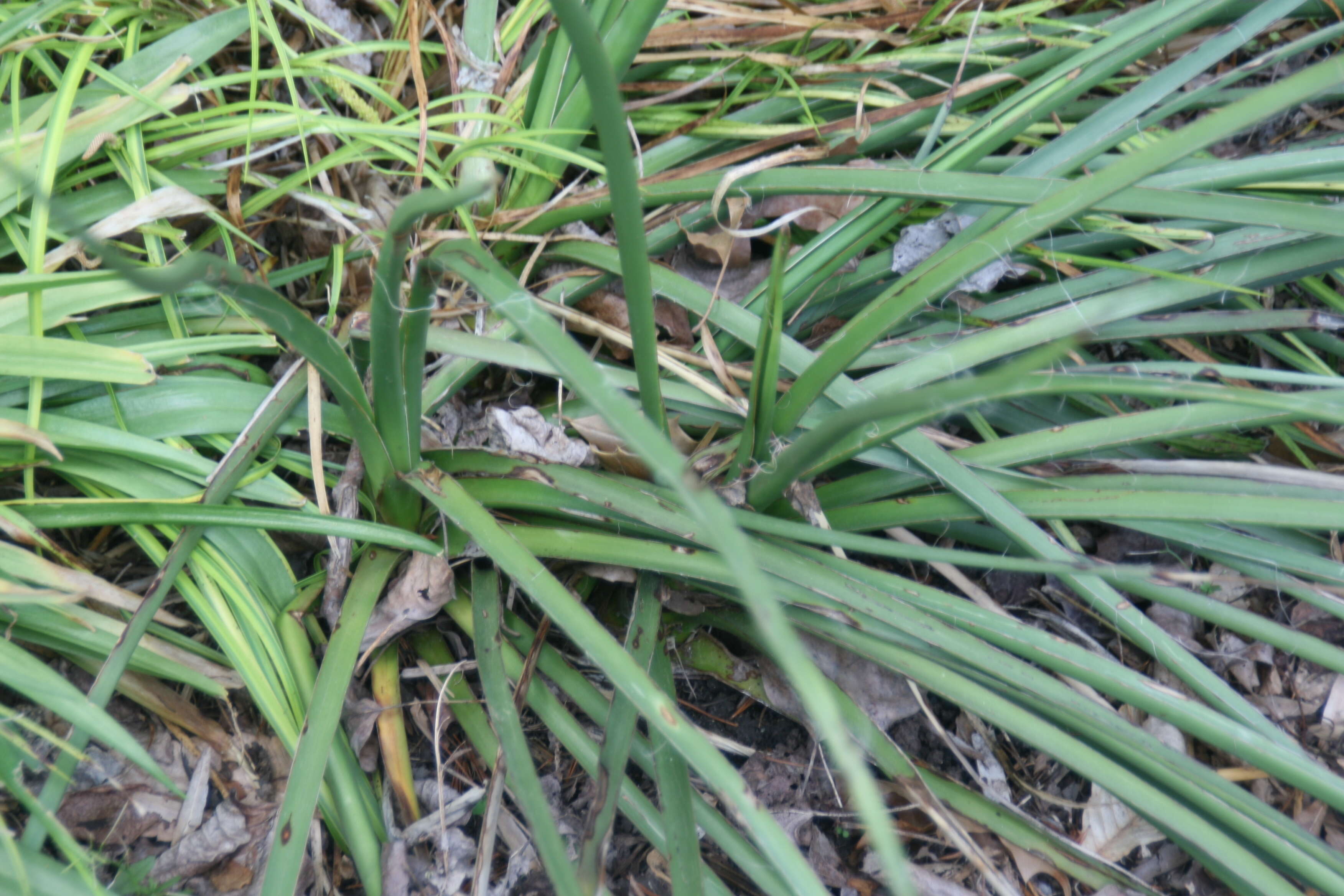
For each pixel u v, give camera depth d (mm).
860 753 938
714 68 1076
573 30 727
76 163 950
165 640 925
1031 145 1097
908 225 1050
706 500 628
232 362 966
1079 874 958
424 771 990
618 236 804
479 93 988
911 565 1072
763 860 914
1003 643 923
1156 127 1111
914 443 959
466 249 777
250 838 931
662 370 1007
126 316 954
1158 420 950
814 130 1024
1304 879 871
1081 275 1029
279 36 962
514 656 968
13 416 912
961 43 1065
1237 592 1091
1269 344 1083
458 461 966
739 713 1045
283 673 928
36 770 910
